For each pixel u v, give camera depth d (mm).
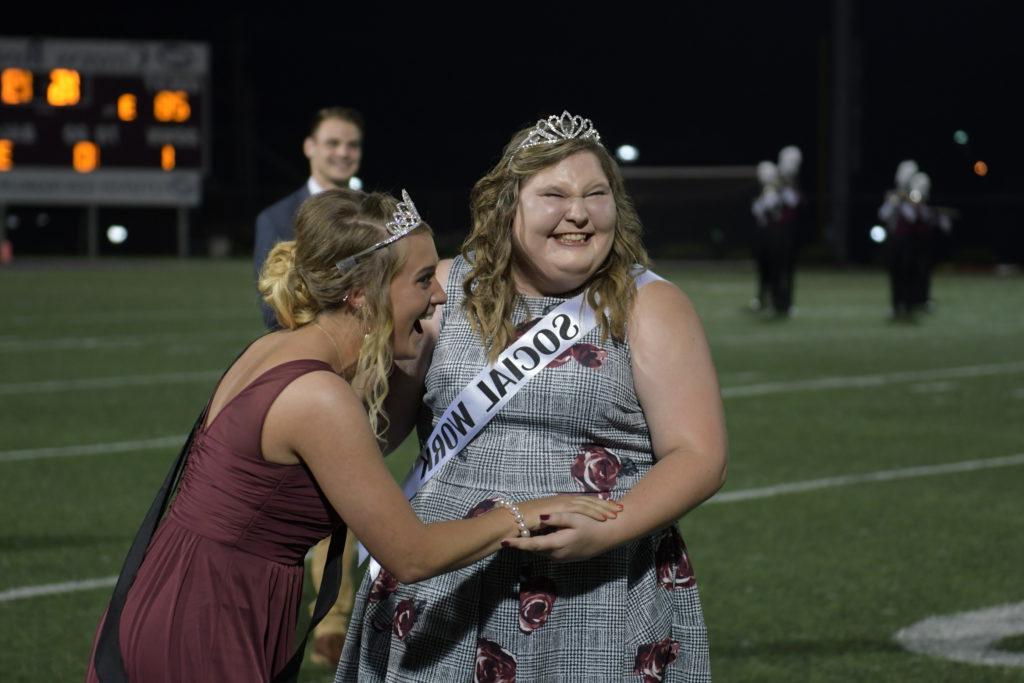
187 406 10594
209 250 39062
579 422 2803
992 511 7145
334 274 2588
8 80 33312
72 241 45094
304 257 2609
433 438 2895
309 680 4656
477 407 2834
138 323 17516
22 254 40250
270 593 2561
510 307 2867
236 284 25531
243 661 2521
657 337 2793
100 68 33594
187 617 2514
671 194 41250
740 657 4828
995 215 45125
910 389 11781
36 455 8492
